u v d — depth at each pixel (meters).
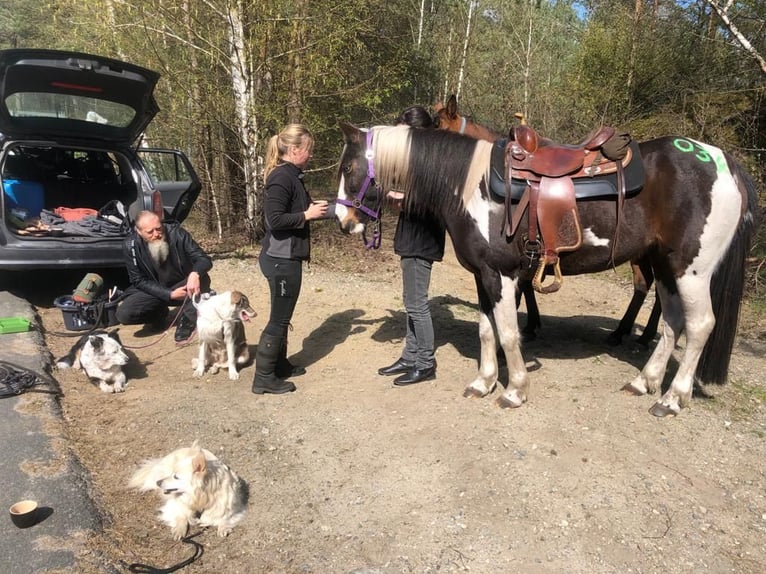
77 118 5.30
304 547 2.24
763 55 8.81
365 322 5.03
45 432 2.91
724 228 2.98
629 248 3.11
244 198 8.62
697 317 3.10
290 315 3.49
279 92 7.37
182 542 2.25
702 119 8.61
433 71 12.92
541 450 2.85
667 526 2.36
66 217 5.39
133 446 2.93
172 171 9.23
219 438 3.02
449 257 8.06
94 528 2.23
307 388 3.67
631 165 3.00
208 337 3.76
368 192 3.23
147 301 4.52
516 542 2.26
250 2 6.92
